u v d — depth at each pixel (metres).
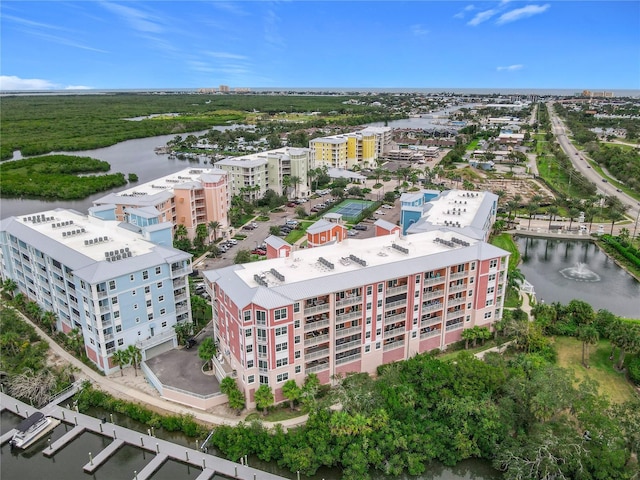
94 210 130.88
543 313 108.44
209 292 97.25
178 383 88.75
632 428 70.88
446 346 101.75
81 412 86.19
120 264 93.12
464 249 99.50
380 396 79.56
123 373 94.69
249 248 161.25
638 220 195.00
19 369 93.00
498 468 72.88
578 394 76.62
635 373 89.56
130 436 79.19
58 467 75.12
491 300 104.12
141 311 96.88
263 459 74.12
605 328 102.69
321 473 73.19
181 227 158.88
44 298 111.00
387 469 71.94
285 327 79.81
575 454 67.75
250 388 82.31
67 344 102.19
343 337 86.81
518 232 183.75
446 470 75.50
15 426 83.75
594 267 154.62
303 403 81.31
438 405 79.38
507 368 88.25
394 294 90.06
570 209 199.75
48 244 103.94
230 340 85.94
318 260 93.56
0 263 127.06
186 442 79.31
